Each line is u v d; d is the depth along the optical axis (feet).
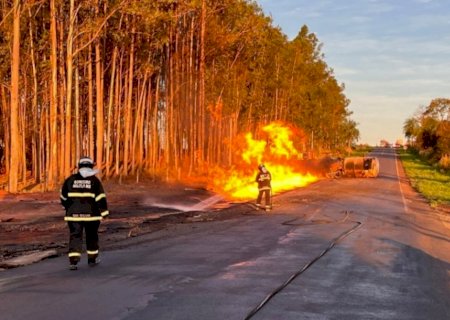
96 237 32.30
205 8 135.74
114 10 95.86
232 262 33.42
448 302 24.25
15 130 87.61
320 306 23.07
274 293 25.14
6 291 25.48
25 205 68.59
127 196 87.20
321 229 51.44
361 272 30.78
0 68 104.01
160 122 143.43
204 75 141.79
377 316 21.72
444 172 193.77
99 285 26.76
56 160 92.89
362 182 143.13
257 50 168.25
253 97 174.29
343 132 327.67
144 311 21.93
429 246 42.01
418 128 346.95
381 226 54.65
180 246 40.47
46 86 106.22
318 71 240.32
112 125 132.05
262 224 55.77
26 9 94.27
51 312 21.75
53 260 34.71
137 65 128.26
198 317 21.09
